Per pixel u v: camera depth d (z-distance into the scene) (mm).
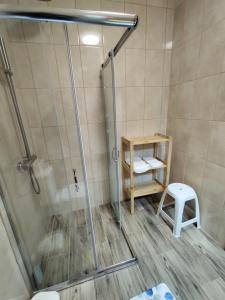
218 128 1230
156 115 1828
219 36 1132
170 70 1709
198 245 1368
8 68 1100
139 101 1720
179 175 1775
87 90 1542
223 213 1278
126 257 1288
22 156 1184
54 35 1216
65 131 1423
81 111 1592
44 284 1104
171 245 1383
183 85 1550
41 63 1275
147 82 1682
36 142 1425
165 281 1104
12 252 897
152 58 1616
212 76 1227
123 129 1764
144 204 1961
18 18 551
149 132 1865
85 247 1325
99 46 1441
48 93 1360
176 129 1731
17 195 1026
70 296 1044
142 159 1874
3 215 860
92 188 1889
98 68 1500
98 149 1764
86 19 589
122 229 1580
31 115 1378
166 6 1491
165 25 1551
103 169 1855
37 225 1263
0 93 1019
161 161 1835
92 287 1088
